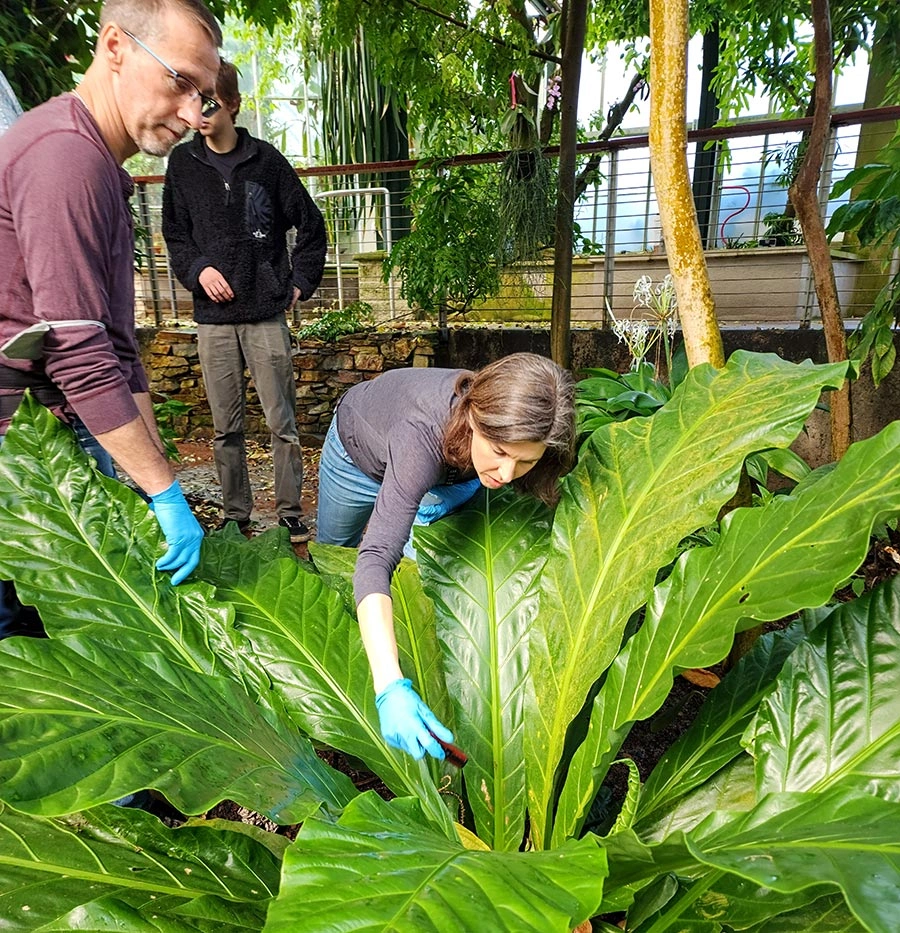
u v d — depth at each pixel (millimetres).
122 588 1260
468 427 1280
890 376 3461
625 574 1271
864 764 983
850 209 2246
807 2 3699
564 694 1276
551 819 1258
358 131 6934
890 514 916
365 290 5547
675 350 3469
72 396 1279
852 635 1103
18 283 1291
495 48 3904
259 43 7547
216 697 1106
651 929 980
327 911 616
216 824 1153
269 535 1772
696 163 5828
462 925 613
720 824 849
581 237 4520
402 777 1212
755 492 3053
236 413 3037
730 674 1317
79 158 1220
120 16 1229
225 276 2814
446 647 1503
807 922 917
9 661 933
